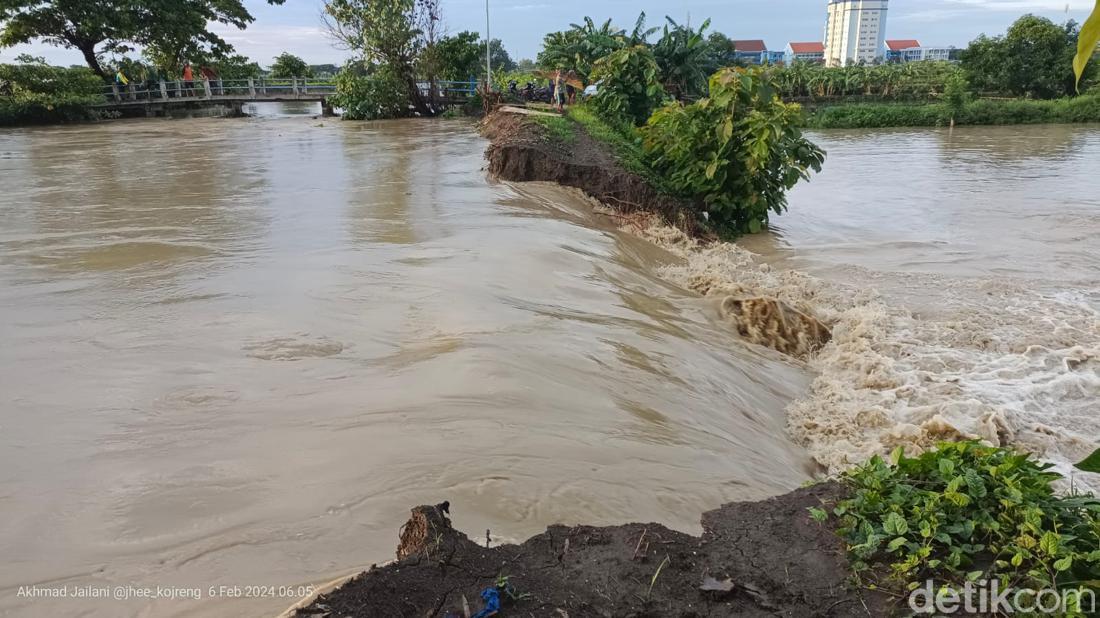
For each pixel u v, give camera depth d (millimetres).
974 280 10836
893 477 3354
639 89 19609
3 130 29656
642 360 6211
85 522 3400
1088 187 18938
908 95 52844
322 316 6289
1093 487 5422
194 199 12188
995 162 24828
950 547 2879
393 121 34125
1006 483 3059
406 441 4223
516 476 3971
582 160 14312
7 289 6887
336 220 10430
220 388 4832
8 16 36625
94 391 4746
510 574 2783
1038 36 49000
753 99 13328
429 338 5883
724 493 4289
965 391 7012
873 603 2740
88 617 2818
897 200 17562
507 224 10484
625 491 4031
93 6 37781
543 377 5281
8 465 3854
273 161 17797
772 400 6691
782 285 10367
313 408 4578
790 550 3084
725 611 2703
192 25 42031
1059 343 8250
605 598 2711
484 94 31609
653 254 11445
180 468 3867
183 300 6625
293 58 49469
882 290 10438
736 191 13758
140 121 34781
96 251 8422
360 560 3203
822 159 13914
